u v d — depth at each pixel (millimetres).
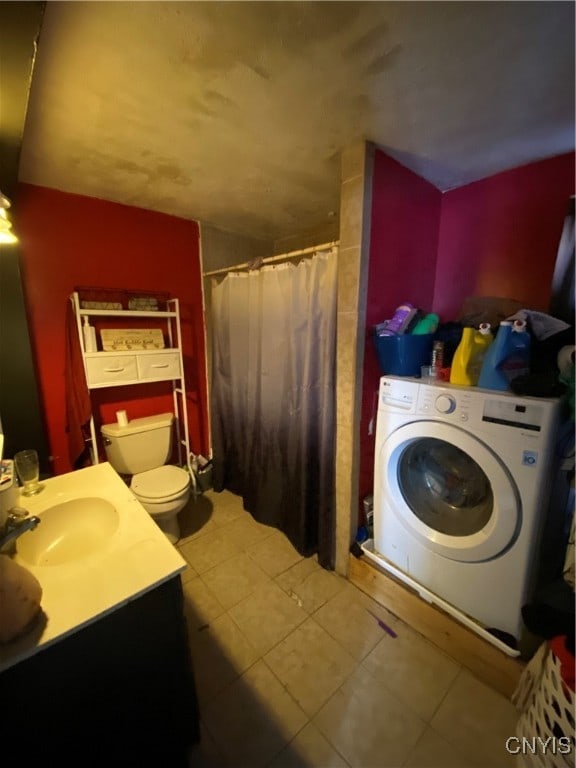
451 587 1346
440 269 1962
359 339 1506
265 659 1324
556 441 1106
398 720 1123
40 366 1909
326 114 1198
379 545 1601
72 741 737
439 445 1416
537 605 865
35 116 1184
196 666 1296
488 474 1165
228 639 1405
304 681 1244
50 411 1966
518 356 1207
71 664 707
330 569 1780
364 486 1716
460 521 1354
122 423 2139
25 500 1164
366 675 1265
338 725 1111
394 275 1648
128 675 801
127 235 2141
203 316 2582
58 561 1057
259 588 1669
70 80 1007
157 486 1871
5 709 635
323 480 1710
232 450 2539
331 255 1556
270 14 799
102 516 1163
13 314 1707
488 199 1754
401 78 1019
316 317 1682
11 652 604
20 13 688
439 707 1158
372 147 1396
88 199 1977
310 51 913
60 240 1908
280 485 2064
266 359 2006
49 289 1900
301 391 1812
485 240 1784
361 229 1411
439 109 1173
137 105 1138
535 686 954
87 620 677
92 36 848
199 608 1557
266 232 2686
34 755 684
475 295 1844
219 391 2486
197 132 1304
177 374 2262
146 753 889
